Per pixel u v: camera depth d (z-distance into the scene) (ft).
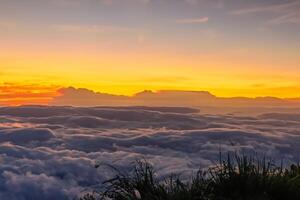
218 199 14.56
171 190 14.64
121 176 15.21
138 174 15.15
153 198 14.32
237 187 15.38
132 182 14.97
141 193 14.70
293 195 15.44
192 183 14.92
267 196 14.98
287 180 15.92
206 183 15.19
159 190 14.60
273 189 15.46
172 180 14.97
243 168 15.76
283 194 15.47
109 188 15.02
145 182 14.87
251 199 14.96
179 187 14.82
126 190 14.92
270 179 15.69
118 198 14.80
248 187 15.31
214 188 15.30
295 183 15.89
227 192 15.29
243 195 15.23
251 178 15.43
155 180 15.05
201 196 14.53
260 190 15.46
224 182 15.43
